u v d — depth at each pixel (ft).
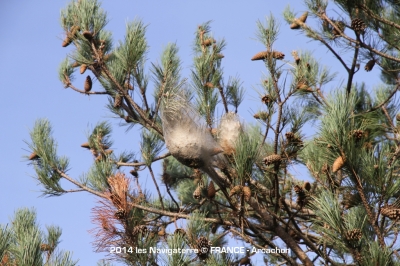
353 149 35.76
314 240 49.08
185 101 43.37
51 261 36.73
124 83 52.06
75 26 53.88
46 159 55.16
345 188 38.01
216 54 52.39
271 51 43.80
